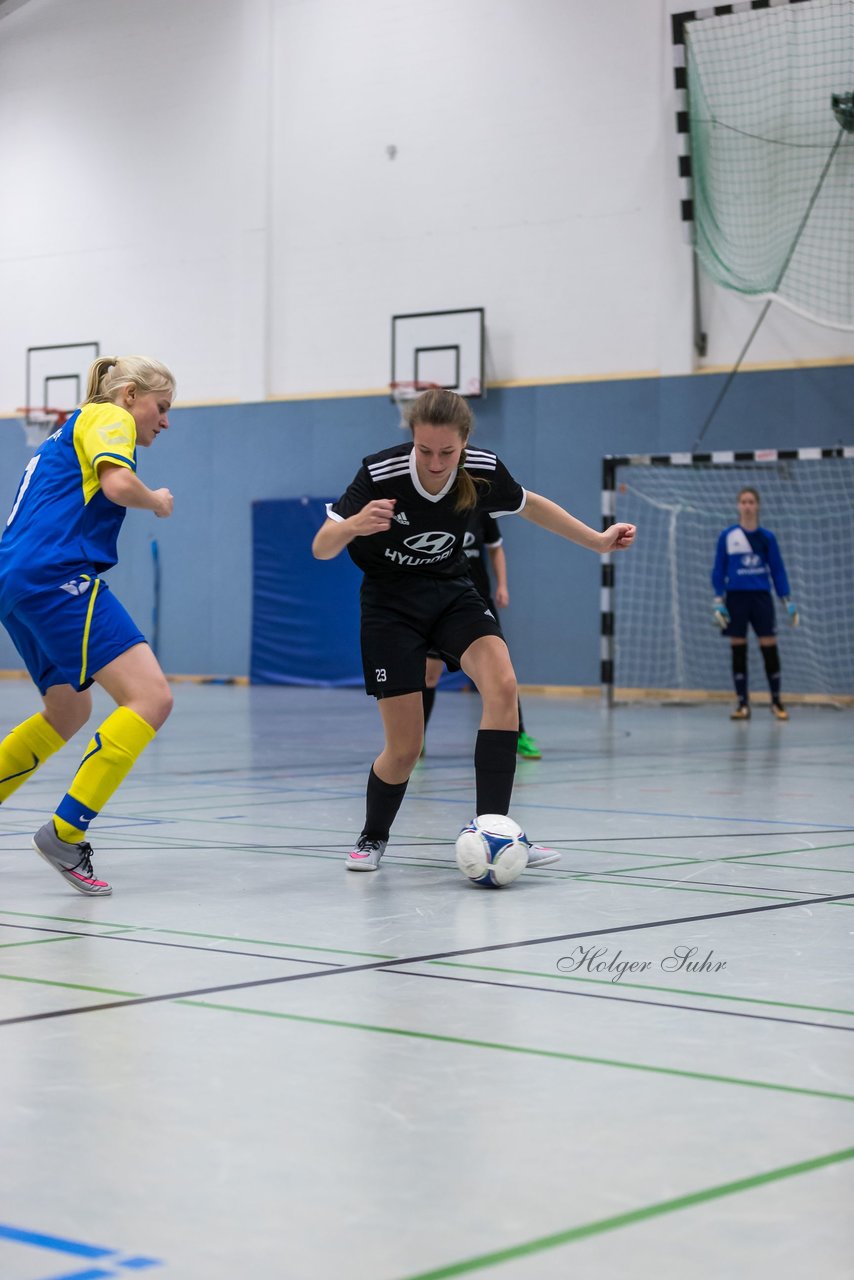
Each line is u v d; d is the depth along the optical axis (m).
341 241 18.42
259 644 19.16
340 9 18.25
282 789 7.02
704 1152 1.93
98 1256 1.58
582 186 16.70
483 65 17.30
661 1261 1.57
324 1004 2.76
